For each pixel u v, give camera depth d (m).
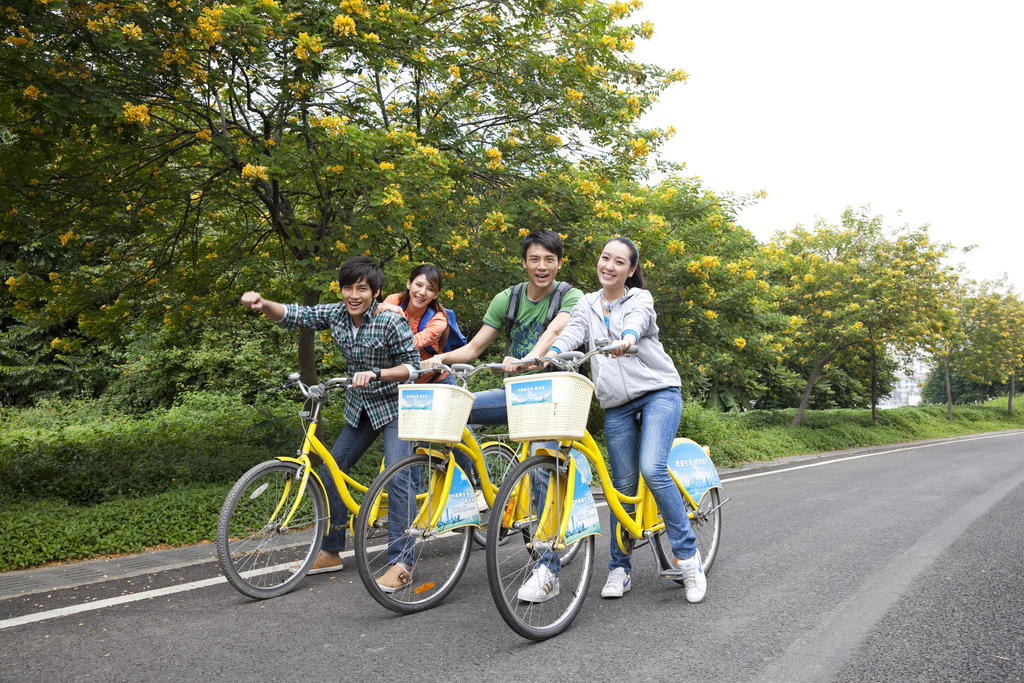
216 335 11.22
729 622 3.35
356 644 3.10
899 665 2.81
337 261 7.55
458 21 8.70
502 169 9.12
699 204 12.80
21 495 6.33
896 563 4.56
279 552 3.97
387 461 4.09
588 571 3.42
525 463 3.16
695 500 4.05
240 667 2.85
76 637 3.23
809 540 5.32
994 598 3.76
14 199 6.85
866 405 38.06
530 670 2.78
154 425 12.95
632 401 3.68
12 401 20.33
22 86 5.92
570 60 9.15
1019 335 40.75
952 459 13.99
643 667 2.80
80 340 9.30
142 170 8.03
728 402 29.47
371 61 7.52
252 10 6.66
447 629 3.29
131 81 6.72
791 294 22.41
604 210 9.23
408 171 7.46
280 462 3.93
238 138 7.80
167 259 8.97
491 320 4.34
